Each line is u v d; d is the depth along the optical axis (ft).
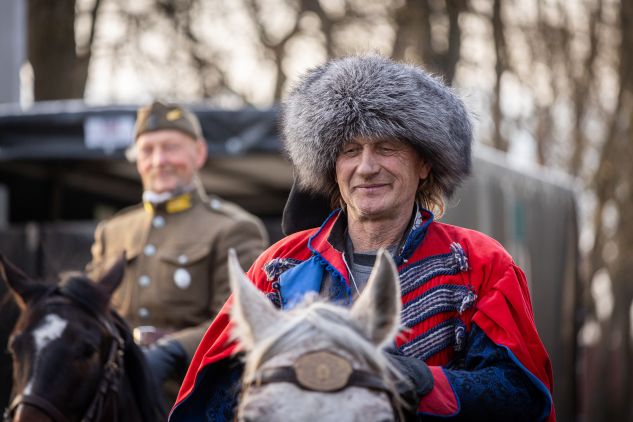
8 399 18.95
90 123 25.94
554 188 36.99
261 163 27.48
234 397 9.55
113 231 17.58
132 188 32.86
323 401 7.64
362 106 9.87
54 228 25.81
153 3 47.55
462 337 9.51
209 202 17.38
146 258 16.84
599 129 59.26
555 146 57.06
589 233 60.44
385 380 7.91
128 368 14.02
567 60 54.19
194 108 24.84
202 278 16.60
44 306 13.32
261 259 10.53
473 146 10.85
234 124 24.64
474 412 8.99
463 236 10.10
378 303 8.32
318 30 50.06
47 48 46.98
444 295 9.65
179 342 15.03
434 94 10.11
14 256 25.36
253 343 8.24
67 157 26.11
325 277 9.98
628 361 61.98
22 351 12.85
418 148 10.00
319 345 7.98
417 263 9.82
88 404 13.01
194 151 17.60
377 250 10.11
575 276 40.01
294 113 10.52
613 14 56.34
